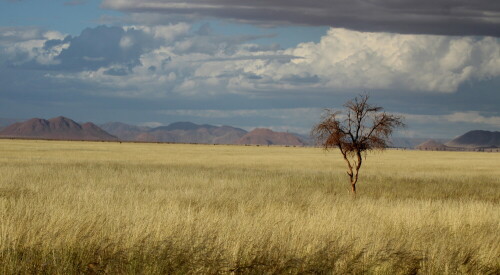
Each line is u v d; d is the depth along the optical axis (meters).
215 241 9.72
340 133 24.12
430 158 101.25
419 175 43.62
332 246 9.68
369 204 17.47
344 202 19.02
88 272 8.40
